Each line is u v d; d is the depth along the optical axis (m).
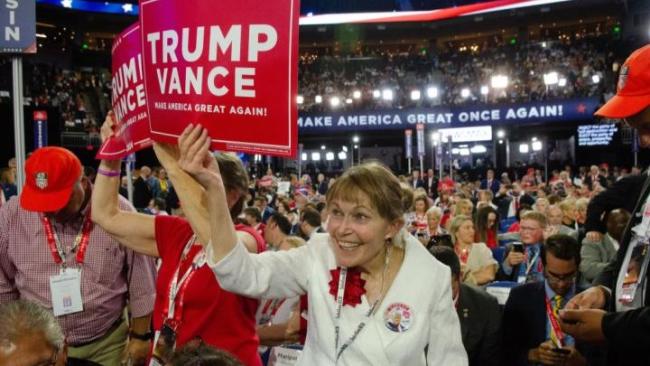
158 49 2.03
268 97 1.87
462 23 42.69
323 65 39.69
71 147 20.27
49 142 17.78
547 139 29.59
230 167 2.49
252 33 1.88
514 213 13.37
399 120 30.05
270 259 2.00
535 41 40.50
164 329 2.47
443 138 29.56
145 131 2.24
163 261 2.63
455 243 6.12
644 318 1.71
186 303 2.46
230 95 1.91
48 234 3.10
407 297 1.88
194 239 2.57
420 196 9.61
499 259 6.87
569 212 8.38
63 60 34.69
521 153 32.94
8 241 3.12
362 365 1.85
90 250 3.11
